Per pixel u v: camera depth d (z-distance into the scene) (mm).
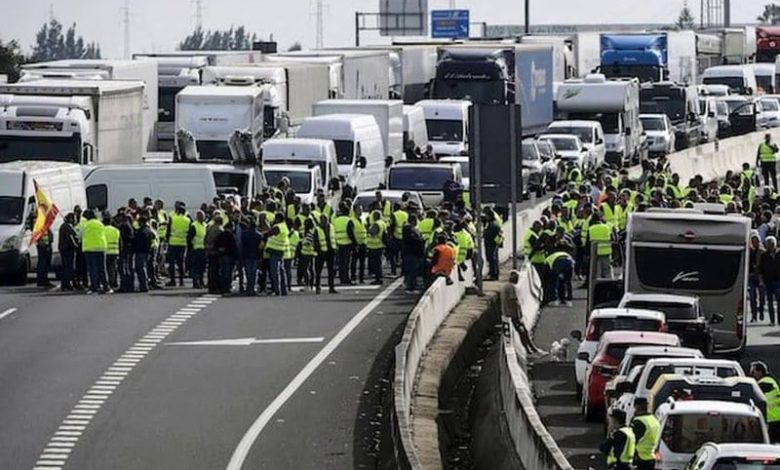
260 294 109688
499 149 101562
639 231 92562
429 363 84125
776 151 185250
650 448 54719
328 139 149625
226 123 148750
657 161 155875
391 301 106688
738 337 92000
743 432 54469
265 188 128750
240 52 190750
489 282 114875
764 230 112000
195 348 89000
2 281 115250
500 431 67125
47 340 90500
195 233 112000
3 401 75750
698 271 92375
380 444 67500
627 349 73000
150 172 128750
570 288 110938
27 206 114750
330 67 175875
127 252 109938
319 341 91312
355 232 114812
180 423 71938
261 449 67375
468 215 110500
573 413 75875
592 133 186375
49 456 65750
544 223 111562
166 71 179625
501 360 75250
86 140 135250
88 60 167875
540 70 194250
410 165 140750
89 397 76812
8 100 135375
